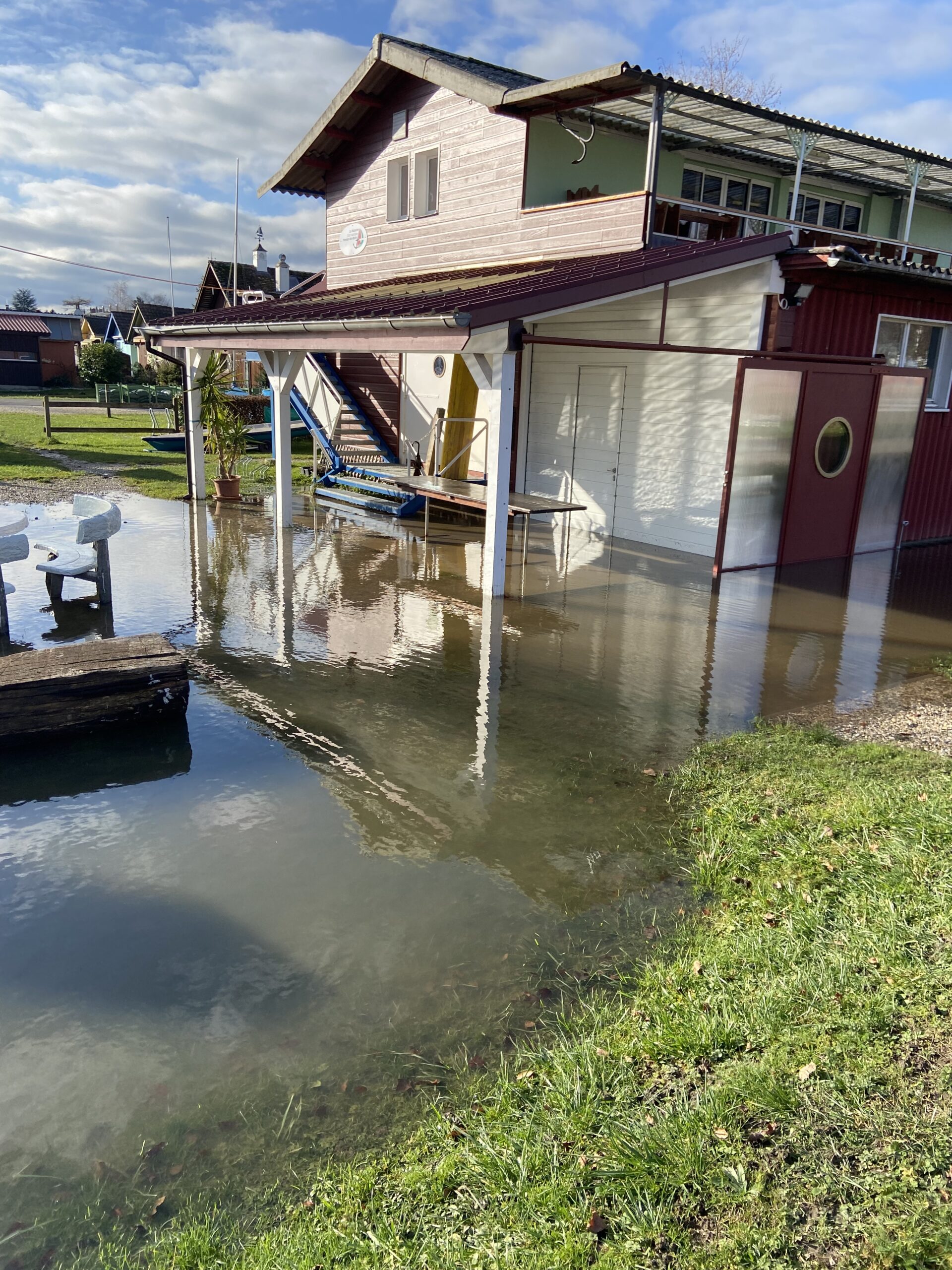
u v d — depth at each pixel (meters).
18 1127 2.89
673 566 11.86
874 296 12.11
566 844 4.70
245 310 14.54
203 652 7.74
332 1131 2.87
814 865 4.30
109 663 6.08
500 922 4.00
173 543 12.34
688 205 11.23
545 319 14.36
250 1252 2.44
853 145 14.51
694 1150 2.62
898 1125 2.67
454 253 15.20
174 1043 3.26
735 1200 2.47
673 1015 3.27
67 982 3.59
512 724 6.33
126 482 17.52
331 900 4.16
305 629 8.55
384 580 10.66
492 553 9.70
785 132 13.67
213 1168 2.74
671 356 12.48
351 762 5.68
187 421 15.46
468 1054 3.19
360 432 17.86
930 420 13.38
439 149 15.21
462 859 4.54
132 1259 2.45
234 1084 3.07
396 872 4.41
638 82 10.68
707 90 10.86
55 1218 2.58
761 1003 3.26
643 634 8.66
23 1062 3.16
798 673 7.55
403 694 6.88
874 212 19.20
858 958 3.48
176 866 4.44
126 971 3.65
